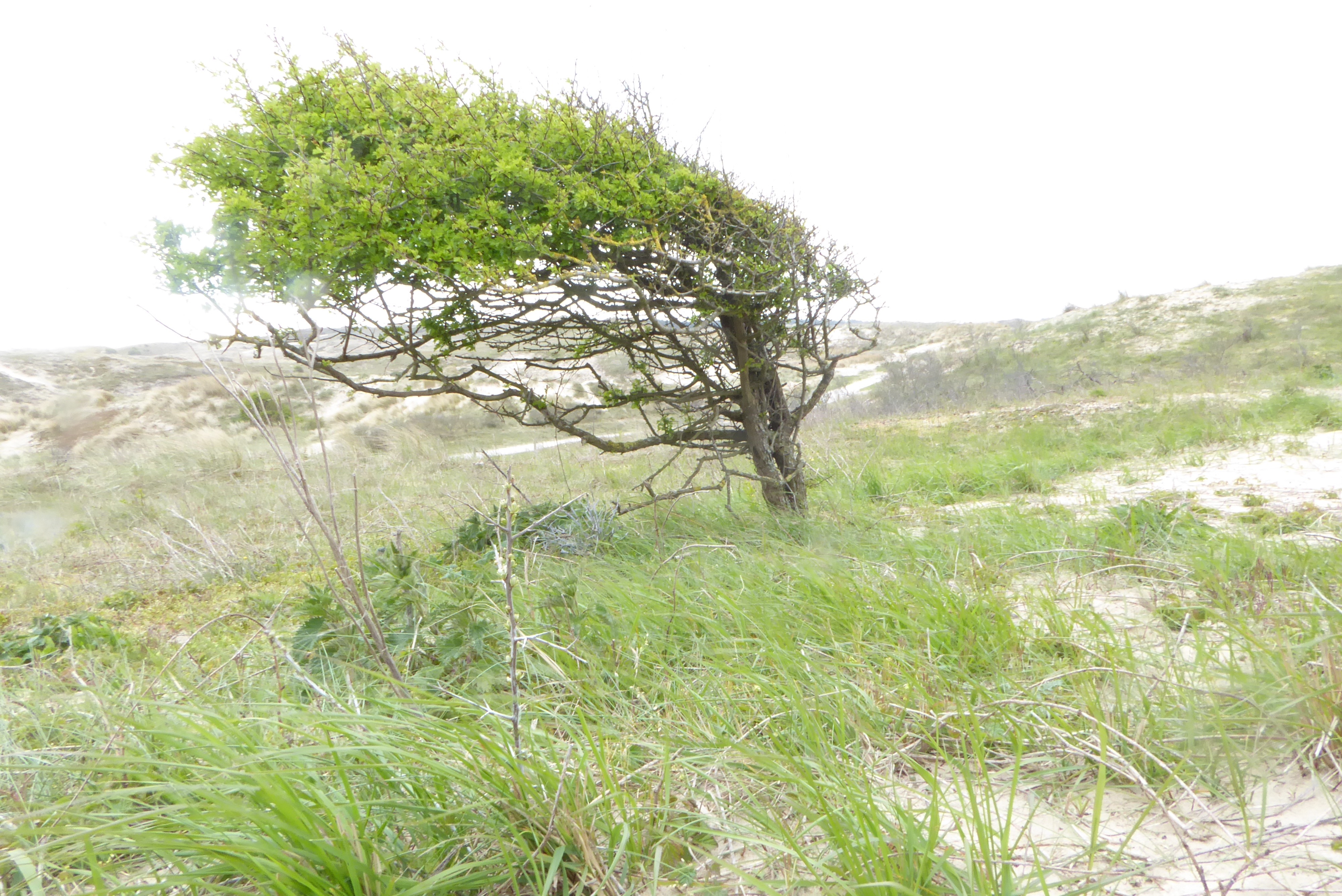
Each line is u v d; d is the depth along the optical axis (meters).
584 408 5.67
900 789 2.10
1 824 1.74
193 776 2.00
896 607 3.17
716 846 1.93
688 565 4.31
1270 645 2.44
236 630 4.16
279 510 9.12
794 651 2.83
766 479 5.84
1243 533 4.29
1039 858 1.77
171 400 21.34
